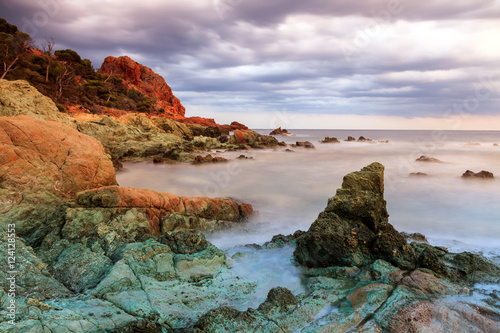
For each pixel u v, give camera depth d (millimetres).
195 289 7926
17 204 11523
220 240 13281
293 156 44312
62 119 34844
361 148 57406
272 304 7031
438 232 14406
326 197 22125
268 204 20250
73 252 9625
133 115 54625
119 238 10305
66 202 12672
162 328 6172
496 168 32719
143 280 7855
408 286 7801
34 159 12750
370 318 6621
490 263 9172
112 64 131375
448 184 25188
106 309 6445
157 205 13336
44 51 75812
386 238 9508
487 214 17281
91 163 14195
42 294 7203
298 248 10133
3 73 61250
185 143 45312
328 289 8023
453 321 6281
